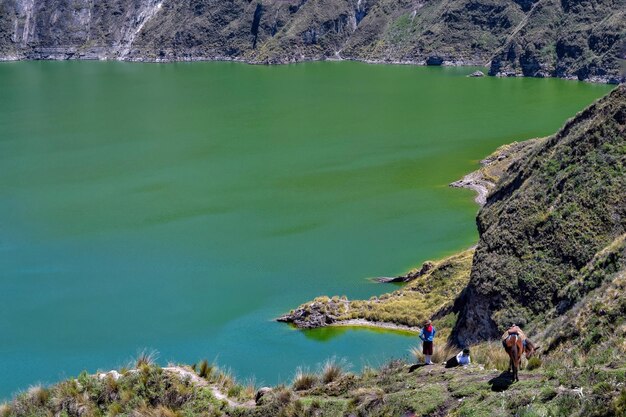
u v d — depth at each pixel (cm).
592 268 4191
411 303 5969
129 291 6906
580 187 5375
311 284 6912
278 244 8131
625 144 5559
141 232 8712
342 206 9556
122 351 5644
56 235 8688
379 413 2144
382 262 7444
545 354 3241
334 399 2347
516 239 5284
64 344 5816
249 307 6425
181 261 7675
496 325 4825
